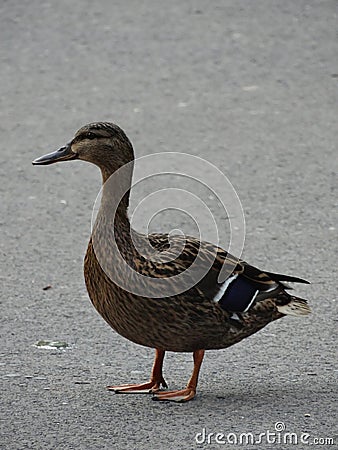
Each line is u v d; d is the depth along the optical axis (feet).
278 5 81.05
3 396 31.32
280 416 29.66
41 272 42.57
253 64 70.08
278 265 43.45
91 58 71.26
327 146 57.62
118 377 32.91
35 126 60.59
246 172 54.08
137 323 30.14
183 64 70.13
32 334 36.52
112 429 28.91
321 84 66.90
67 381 32.53
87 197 51.19
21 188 52.31
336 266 43.27
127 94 65.31
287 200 50.60
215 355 34.65
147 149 56.85
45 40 74.33
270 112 62.54
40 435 28.55
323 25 76.89
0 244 45.62
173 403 30.71
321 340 35.96
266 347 35.35
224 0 82.43
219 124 60.64
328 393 31.40
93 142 31.83
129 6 81.15
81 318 37.99
